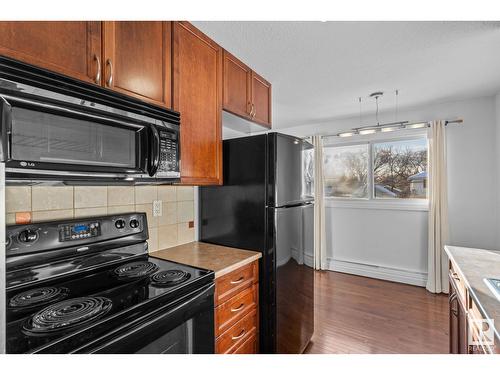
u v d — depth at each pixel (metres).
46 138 0.85
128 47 1.14
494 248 2.86
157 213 1.76
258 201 1.71
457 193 3.04
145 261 1.48
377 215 3.60
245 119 2.00
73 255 1.25
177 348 1.05
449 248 1.86
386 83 2.43
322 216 3.90
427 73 2.20
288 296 1.78
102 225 1.38
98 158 0.99
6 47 0.79
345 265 3.82
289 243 1.80
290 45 1.71
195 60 1.50
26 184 0.83
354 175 3.84
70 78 0.89
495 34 1.60
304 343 2.01
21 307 0.92
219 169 1.68
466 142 2.99
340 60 1.94
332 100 2.92
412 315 2.53
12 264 1.07
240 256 1.61
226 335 1.41
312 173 2.22
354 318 2.48
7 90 0.74
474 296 1.07
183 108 1.42
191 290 1.13
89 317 0.82
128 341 0.85
